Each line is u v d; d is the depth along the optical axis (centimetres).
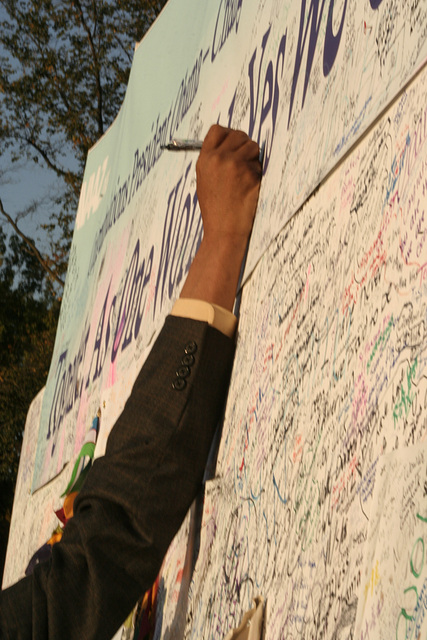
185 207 221
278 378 117
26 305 1942
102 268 364
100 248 385
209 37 234
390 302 81
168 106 285
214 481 144
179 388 138
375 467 77
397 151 87
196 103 236
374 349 83
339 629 77
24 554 420
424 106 81
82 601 123
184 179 230
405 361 74
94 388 318
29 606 124
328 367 97
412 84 86
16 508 509
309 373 103
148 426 135
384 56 96
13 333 1927
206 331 142
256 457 120
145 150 315
